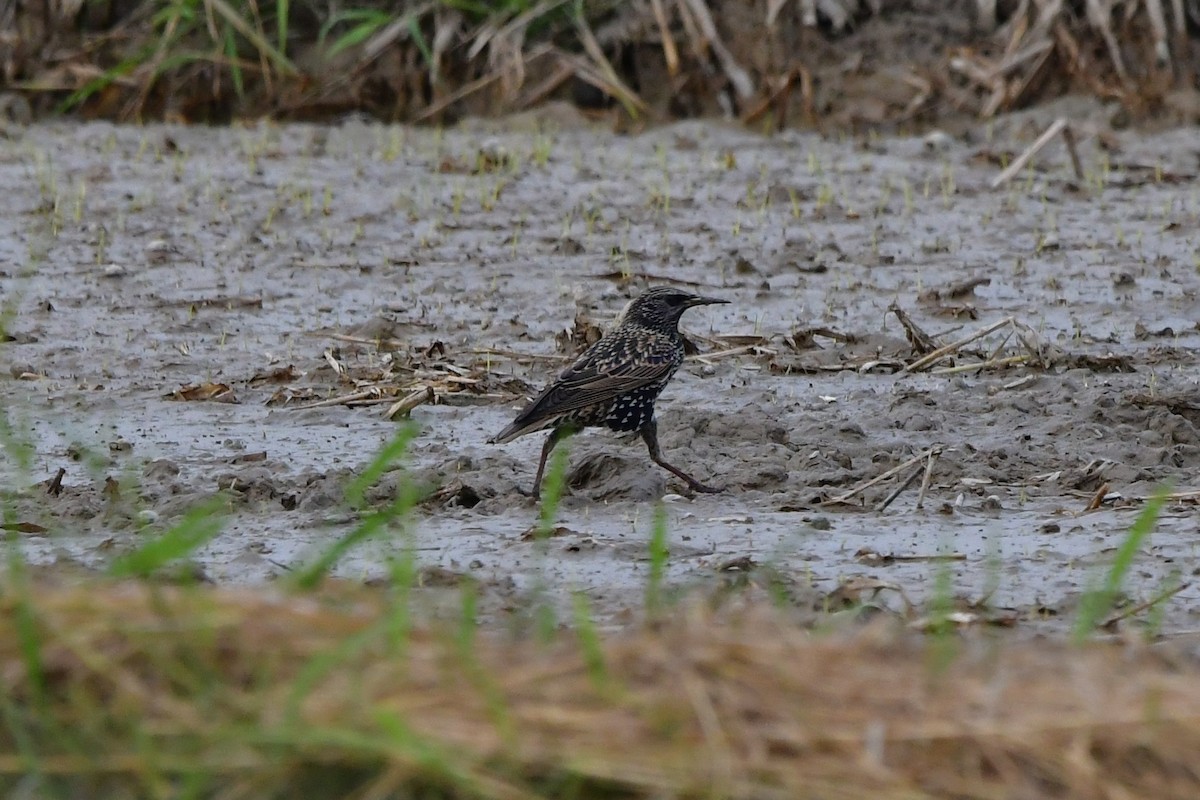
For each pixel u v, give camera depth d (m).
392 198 21.81
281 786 6.30
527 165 23.55
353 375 15.17
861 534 10.80
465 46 27.31
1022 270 18.86
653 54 26.88
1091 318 17.19
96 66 27.62
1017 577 9.78
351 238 20.19
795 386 15.01
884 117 25.81
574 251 19.59
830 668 6.76
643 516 11.34
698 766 6.26
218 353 16.20
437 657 6.75
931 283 18.44
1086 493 11.72
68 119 27.14
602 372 12.16
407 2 27.59
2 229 20.38
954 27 26.67
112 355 16.09
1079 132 24.59
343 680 6.56
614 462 12.09
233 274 18.83
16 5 27.83
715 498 11.84
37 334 16.70
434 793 6.27
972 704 6.58
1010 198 21.75
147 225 20.58
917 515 11.25
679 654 6.71
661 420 13.53
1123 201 21.73
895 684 6.69
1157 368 15.42
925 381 15.10
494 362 15.87
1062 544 10.48
